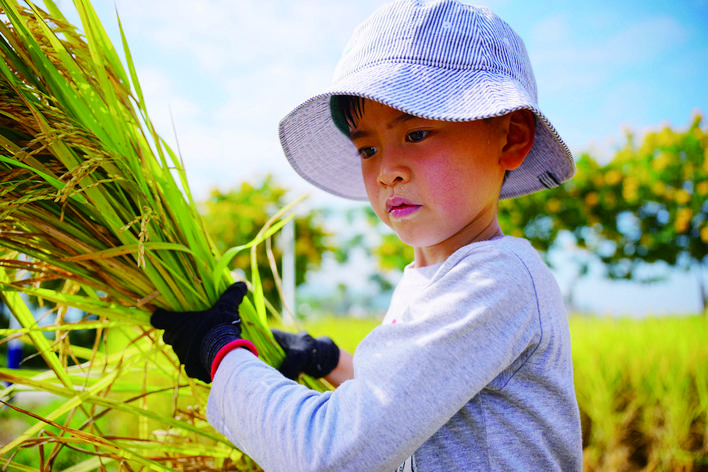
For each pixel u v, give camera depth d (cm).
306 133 128
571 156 107
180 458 122
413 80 91
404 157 94
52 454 100
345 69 102
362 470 71
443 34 96
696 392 345
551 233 1150
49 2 95
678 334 411
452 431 85
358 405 74
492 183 100
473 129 96
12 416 370
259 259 1002
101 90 95
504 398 84
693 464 317
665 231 1123
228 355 87
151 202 95
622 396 361
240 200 1082
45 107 89
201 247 105
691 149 1077
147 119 100
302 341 123
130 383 119
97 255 89
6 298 102
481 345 77
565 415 89
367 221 1370
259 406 79
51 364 104
